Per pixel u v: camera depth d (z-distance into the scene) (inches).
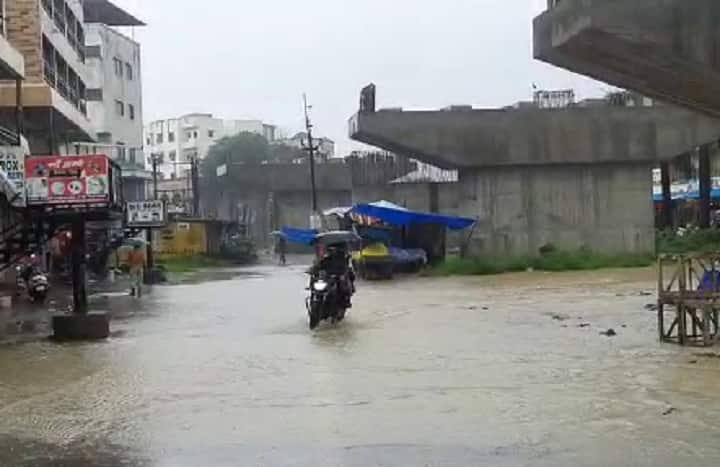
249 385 443.8
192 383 455.5
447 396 399.5
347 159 2672.2
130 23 2687.0
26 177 679.1
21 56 1072.2
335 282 709.3
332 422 351.6
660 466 277.6
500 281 1226.6
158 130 4483.3
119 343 637.9
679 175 2459.4
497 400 387.5
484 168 1485.0
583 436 318.3
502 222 1483.8
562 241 1487.5
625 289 1021.2
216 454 307.3
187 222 2219.5
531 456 293.1
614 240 1493.6
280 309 887.1
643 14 570.6
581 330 649.0
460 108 1477.6
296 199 2780.5
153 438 334.0
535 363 493.7
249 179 2839.6
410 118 1453.0
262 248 2851.9
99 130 2490.2
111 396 426.0
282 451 308.2
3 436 343.9
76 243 709.9
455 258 1512.1
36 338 685.3
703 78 635.5
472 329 667.4
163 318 816.9
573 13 586.9
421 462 289.1
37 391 447.8
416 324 708.7
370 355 536.1
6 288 1072.2
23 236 756.0
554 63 658.8
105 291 1219.9
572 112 1473.9
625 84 682.8
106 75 2529.5
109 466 295.4
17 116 1087.6
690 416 347.3
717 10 573.9
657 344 564.4
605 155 1473.9
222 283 1376.7
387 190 2090.3
